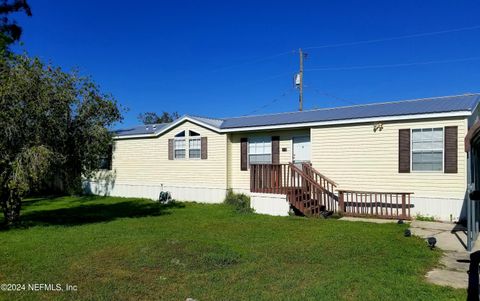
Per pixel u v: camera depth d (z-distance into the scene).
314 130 14.05
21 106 9.87
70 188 12.45
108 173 21.00
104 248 7.84
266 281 5.75
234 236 9.20
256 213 13.55
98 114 11.89
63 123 10.98
